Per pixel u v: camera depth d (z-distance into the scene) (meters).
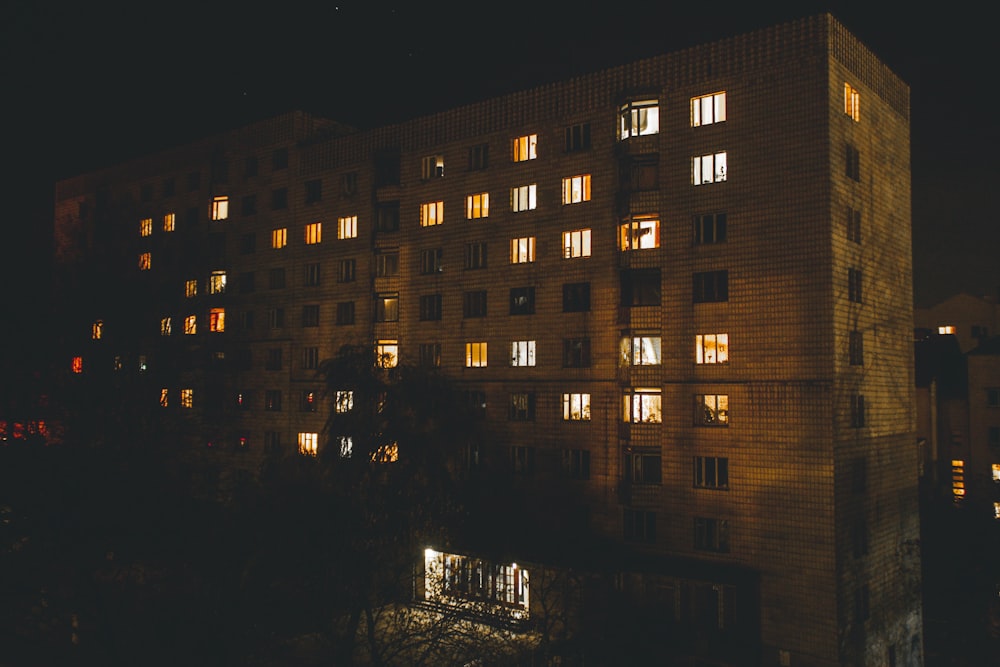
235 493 28.69
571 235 39.84
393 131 47.78
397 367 31.17
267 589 25.06
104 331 42.47
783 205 33.44
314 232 51.50
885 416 36.22
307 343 51.03
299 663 26.09
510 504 38.25
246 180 56.16
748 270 34.19
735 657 31.88
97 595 24.80
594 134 39.31
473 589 34.22
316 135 54.41
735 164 34.81
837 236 32.75
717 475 34.38
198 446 38.09
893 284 37.91
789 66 33.69
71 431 33.81
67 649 24.30
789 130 33.50
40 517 25.23
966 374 54.06
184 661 22.98
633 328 36.88
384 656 27.02
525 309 41.12
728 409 34.25
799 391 32.44
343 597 25.06
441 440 29.33
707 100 35.94
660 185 36.75
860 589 32.84
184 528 27.98
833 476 31.33
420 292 45.59
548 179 40.75
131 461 29.48
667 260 36.41
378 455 27.81
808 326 32.50
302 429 50.69
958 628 36.97
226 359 54.06
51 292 39.69
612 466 37.44
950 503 45.09
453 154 44.84
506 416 41.22
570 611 34.25
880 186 37.09
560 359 39.59
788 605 31.94
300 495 25.80
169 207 61.62
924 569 39.41
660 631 33.22
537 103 41.53
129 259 45.59
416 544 28.88
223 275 57.28
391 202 47.38
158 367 46.84
